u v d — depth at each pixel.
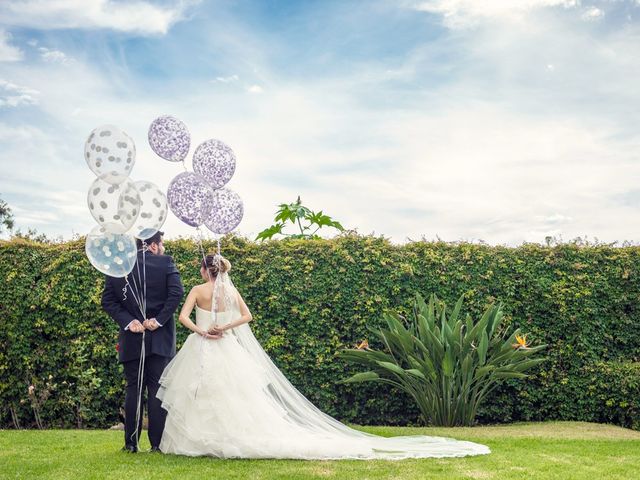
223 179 6.07
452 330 8.11
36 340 8.55
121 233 5.12
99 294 8.54
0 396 8.56
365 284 8.85
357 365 8.69
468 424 8.00
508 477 4.32
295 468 4.56
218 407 5.18
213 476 4.24
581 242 9.19
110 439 6.29
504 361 8.00
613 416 8.39
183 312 5.47
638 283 8.96
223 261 5.68
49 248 8.73
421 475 4.34
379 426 8.27
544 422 8.47
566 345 8.82
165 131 6.05
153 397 5.31
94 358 8.52
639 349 8.90
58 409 8.53
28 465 4.67
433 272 8.95
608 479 4.35
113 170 5.12
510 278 8.98
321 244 8.98
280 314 8.75
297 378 8.73
